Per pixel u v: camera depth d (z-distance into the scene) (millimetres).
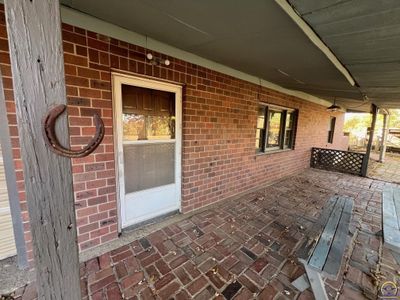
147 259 1974
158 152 2645
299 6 1264
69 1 1500
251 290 1654
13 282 1646
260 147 4477
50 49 638
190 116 2754
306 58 2277
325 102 6602
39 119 644
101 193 2096
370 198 3832
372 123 5590
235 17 1540
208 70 2867
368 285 1728
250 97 3682
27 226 1719
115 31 1932
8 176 1645
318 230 1824
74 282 802
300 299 1584
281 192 4035
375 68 2398
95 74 1881
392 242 1640
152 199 2668
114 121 2176
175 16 1607
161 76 2344
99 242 2148
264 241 2328
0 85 1507
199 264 1926
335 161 6074
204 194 3193
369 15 1312
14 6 570
